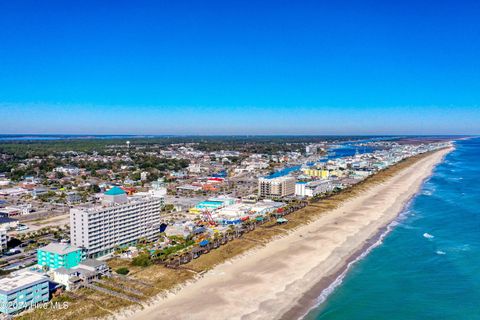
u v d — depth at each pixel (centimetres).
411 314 13800
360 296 15138
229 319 13312
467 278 16638
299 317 13575
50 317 13225
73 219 19950
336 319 13475
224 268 17912
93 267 16700
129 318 13350
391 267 17988
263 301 14650
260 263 18450
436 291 15488
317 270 17625
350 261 18800
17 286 13775
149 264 18300
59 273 16075
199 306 14138
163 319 13262
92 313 13538
